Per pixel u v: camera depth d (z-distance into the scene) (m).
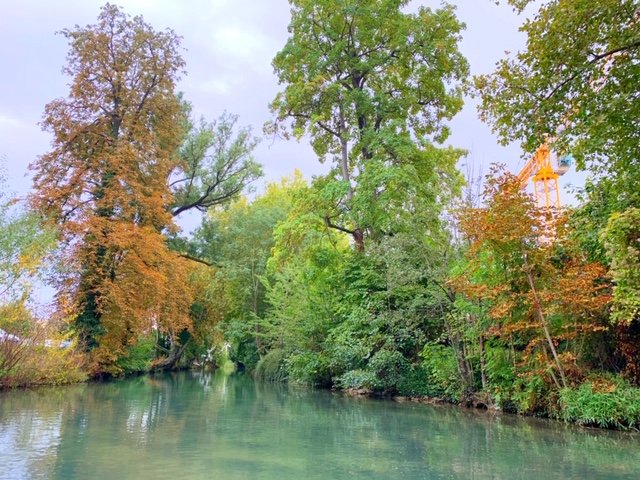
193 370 32.91
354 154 19.06
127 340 19.08
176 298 20.89
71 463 4.46
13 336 12.23
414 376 12.30
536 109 8.17
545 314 8.41
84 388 13.73
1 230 11.84
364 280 14.20
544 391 8.55
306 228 16.55
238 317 28.77
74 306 15.21
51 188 17.47
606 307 7.97
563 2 7.17
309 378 16.50
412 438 6.27
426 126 18.42
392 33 17.34
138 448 5.24
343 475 4.21
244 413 8.73
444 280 11.28
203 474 4.12
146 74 20.59
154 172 20.16
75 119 18.92
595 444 5.90
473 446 5.73
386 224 15.03
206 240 29.83
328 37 18.11
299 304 18.52
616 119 7.62
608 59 7.52
